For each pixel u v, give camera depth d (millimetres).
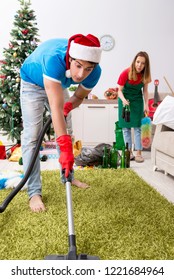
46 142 4047
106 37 4973
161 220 1739
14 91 3818
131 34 5004
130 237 1524
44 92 1867
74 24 4934
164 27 5027
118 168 3053
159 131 2975
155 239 1513
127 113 3381
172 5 5000
